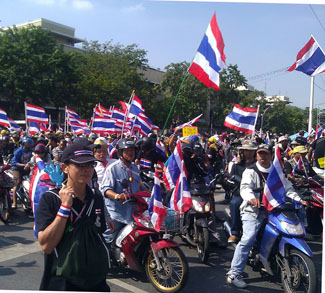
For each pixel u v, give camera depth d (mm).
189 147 5723
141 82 38406
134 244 4289
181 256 4113
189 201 4488
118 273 4742
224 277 4762
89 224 2521
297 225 4113
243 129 9508
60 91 32375
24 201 7910
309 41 9664
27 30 31016
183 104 37031
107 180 4562
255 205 4277
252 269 5055
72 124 14812
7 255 5340
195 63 7523
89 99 34250
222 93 37312
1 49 28484
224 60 7703
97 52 39500
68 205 2355
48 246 2363
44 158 7578
